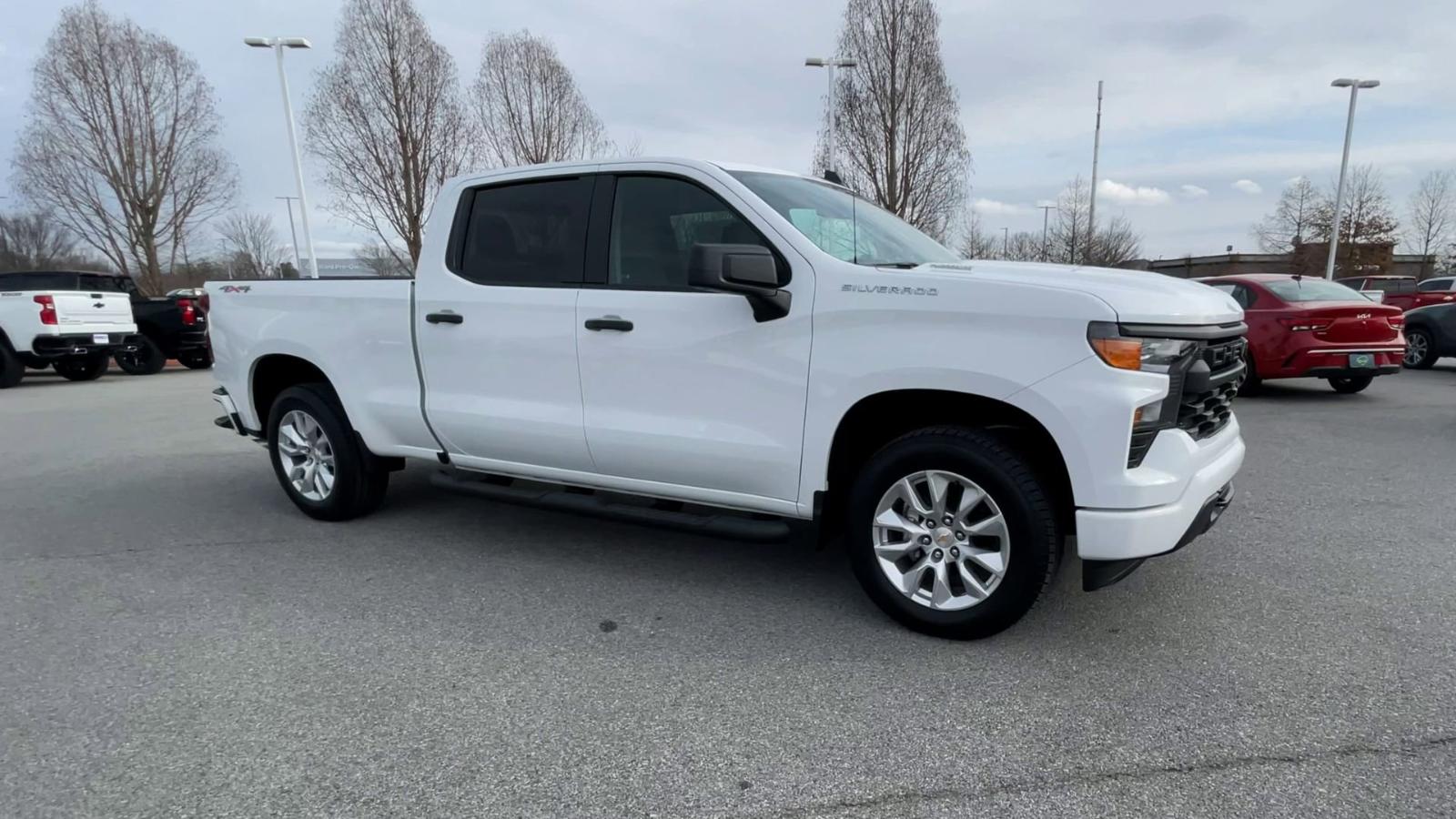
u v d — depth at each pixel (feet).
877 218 13.61
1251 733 8.59
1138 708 9.11
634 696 9.56
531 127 75.72
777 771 8.10
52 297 43.83
